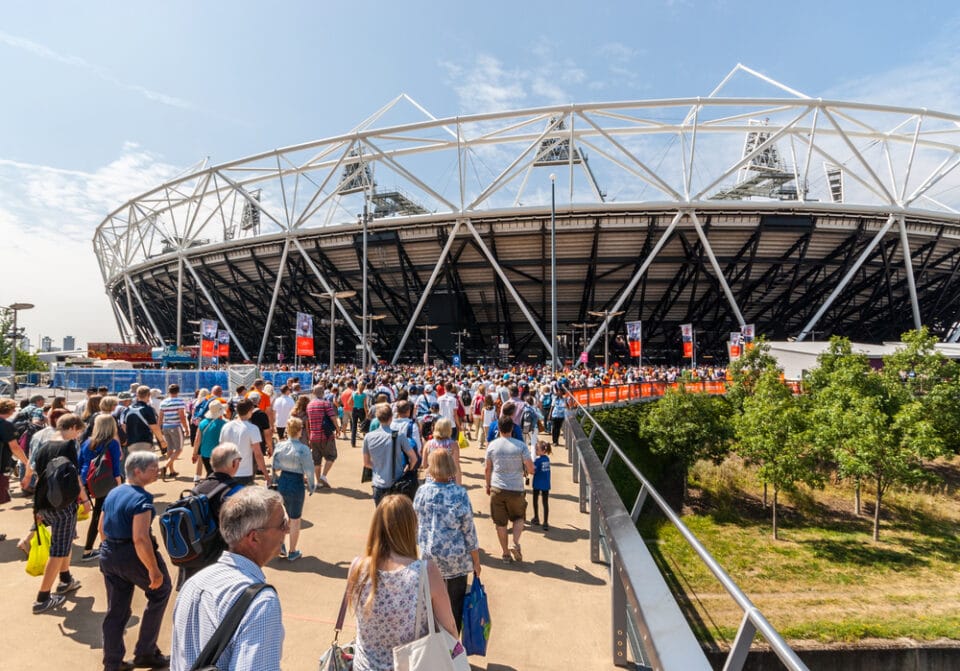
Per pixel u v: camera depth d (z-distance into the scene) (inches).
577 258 2207.2
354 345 2851.9
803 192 2016.5
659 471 1235.9
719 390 1551.4
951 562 919.7
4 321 1796.3
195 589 90.0
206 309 2957.7
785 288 2301.9
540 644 196.7
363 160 2128.4
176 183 2534.5
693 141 1956.2
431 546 175.5
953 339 2539.4
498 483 278.5
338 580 252.5
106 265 3489.2
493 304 2524.6
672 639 101.7
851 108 1929.1
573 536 324.2
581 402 1063.0
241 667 80.2
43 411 460.1
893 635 682.2
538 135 2128.4
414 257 2290.8
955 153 2178.9
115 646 170.2
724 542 996.6
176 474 474.6
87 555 280.1
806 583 844.0
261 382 463.8
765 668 636.1
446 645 103.0
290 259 2391.7
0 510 377.7
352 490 424.8
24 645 196.4
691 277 2240.4
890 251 2129.7
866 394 1293.1
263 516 99.0
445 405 513.3
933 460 1389.0
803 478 1064.8
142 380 1139.3
